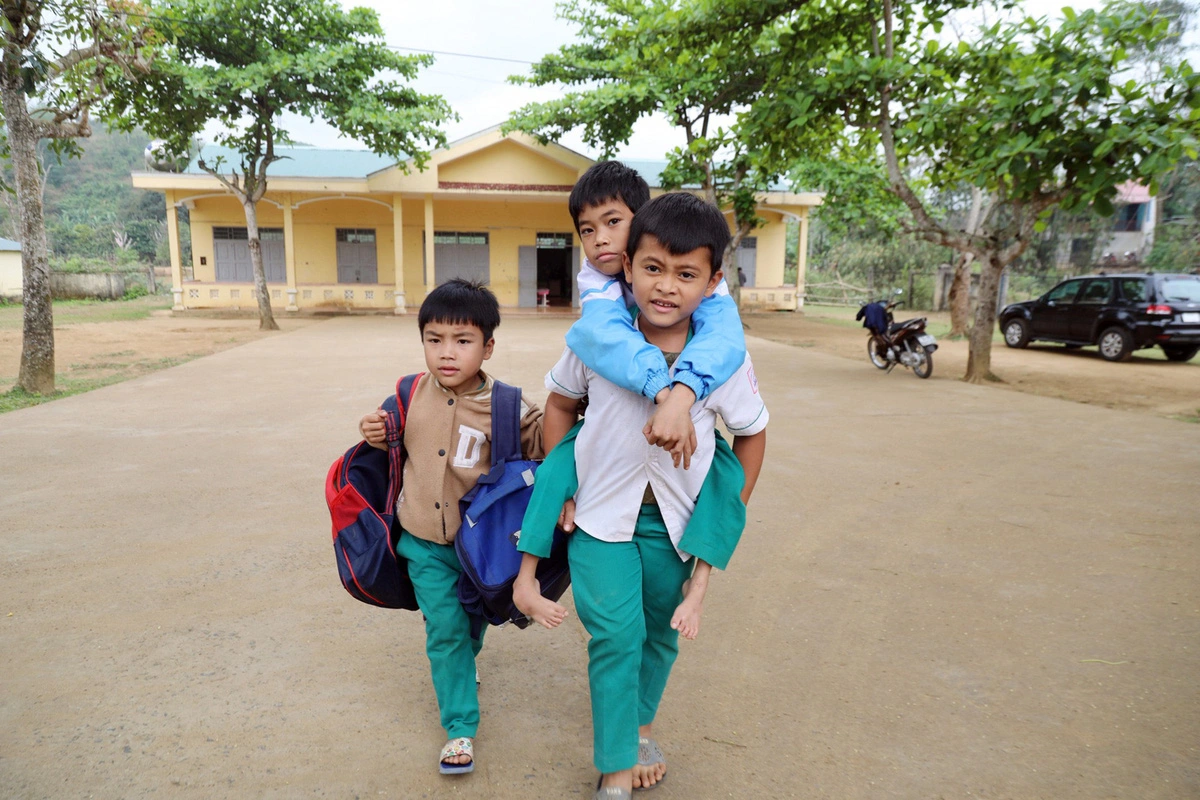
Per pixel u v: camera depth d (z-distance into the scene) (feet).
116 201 220.84
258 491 15.69
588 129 62.80
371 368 34.37
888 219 62.13
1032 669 9.00
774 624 10.18
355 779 6.93
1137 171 25.14
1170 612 10.53
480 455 6.94
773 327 65.62
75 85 28.27
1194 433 22.20
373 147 61.05
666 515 6.10
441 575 7.04
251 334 52.65
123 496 15.24
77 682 8.50
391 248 82.89
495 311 6.93
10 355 39.55
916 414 24.89
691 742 7.56
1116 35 26.07
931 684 8.68
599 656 6.10
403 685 8.58
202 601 10.62
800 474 17.54
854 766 7.19
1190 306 40.86
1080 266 86.79
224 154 87.81
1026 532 13.74
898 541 13.30
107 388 28.22
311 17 56.80
